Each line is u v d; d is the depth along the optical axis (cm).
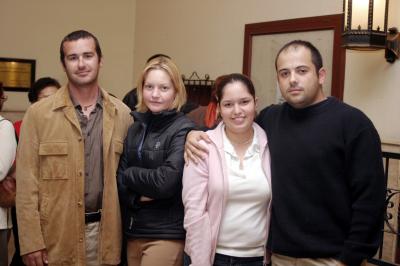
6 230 210
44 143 179
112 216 180
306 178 149
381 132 275
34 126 181
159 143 172
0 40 462
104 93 190
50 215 179
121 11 496
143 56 484
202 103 404
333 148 146
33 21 471
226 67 382
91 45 182
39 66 475
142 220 172
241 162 161
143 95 179
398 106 266
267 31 342
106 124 184
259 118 177
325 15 302
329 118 148
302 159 150
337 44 295
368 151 143
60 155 178
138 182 167
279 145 157
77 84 183
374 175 142
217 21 391
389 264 239
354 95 288
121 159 186
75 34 182
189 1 421
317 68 152
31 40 471
